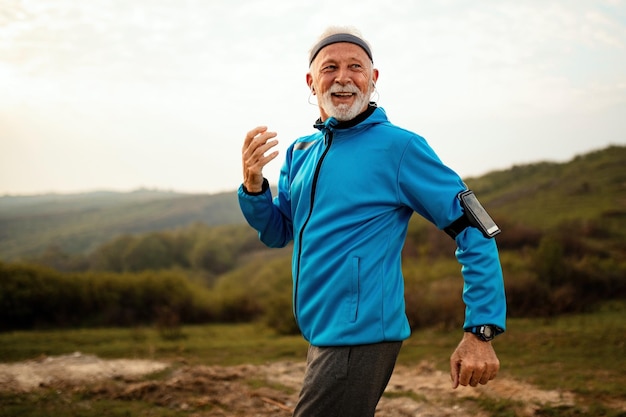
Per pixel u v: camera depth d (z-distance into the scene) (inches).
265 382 241.0
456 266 797.2
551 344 321.1
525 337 351.6
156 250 1937.7
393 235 87.0
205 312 818.8
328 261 86.1
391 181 86.4
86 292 756.6
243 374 256.7
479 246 81.0
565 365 261.9
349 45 90.6
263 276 1246.3
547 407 189.5
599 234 1013.8
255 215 102.8
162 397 211.8
